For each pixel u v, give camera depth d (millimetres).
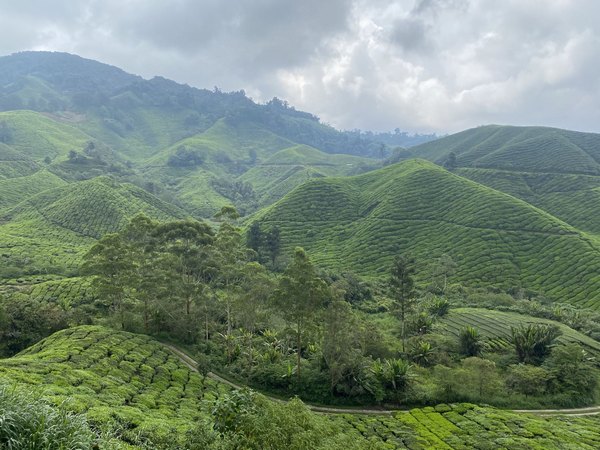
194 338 63312
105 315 71875
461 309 88562
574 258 105312
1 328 55375
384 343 63250
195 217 191625
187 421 31172
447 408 49438
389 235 135500
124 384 37688
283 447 17109
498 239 120625
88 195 154750
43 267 100375
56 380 31984
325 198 170750
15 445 12562
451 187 156750
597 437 41438
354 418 46438
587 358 62438
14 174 195500
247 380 54125
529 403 52719
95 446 14836
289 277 53906
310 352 60969
